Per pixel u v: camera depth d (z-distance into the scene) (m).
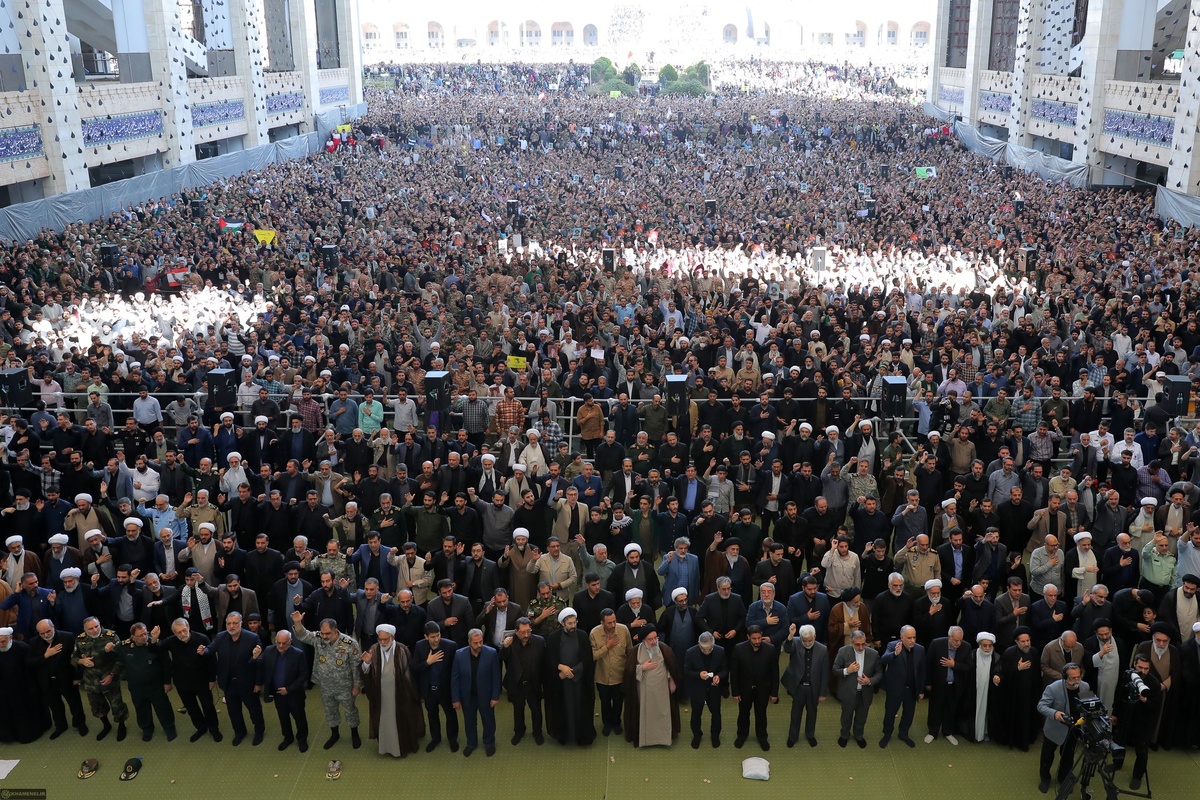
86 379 17.67
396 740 10.52
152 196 36.31
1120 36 40.25
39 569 12.15
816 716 11.18
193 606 11.17
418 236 31.67
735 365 18.55
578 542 12.44
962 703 10.77
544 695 10.79
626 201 38.88
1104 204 35.41
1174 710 10.42
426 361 20.05
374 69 97.00
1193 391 16.08
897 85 91.38
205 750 10.77
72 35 38.75
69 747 10.79
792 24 126.12
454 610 10.84
